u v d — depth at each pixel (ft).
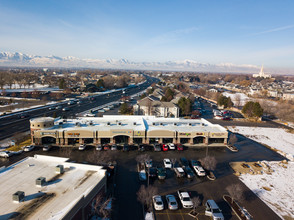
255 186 132.36
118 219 96.73
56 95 481.87
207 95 576.61
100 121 220.84
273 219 102.53
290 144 224.53
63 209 79.10
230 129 267.80
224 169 153.99
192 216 100.89
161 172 137.90
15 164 118.42
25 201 84.02
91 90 592.60
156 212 103.09
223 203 112.78
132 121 223.10
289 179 144.36
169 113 315.37
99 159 144.87
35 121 179.52
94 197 96.53
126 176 136.26
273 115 359.87
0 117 285.02
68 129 185.88
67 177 105.29
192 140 198.29
